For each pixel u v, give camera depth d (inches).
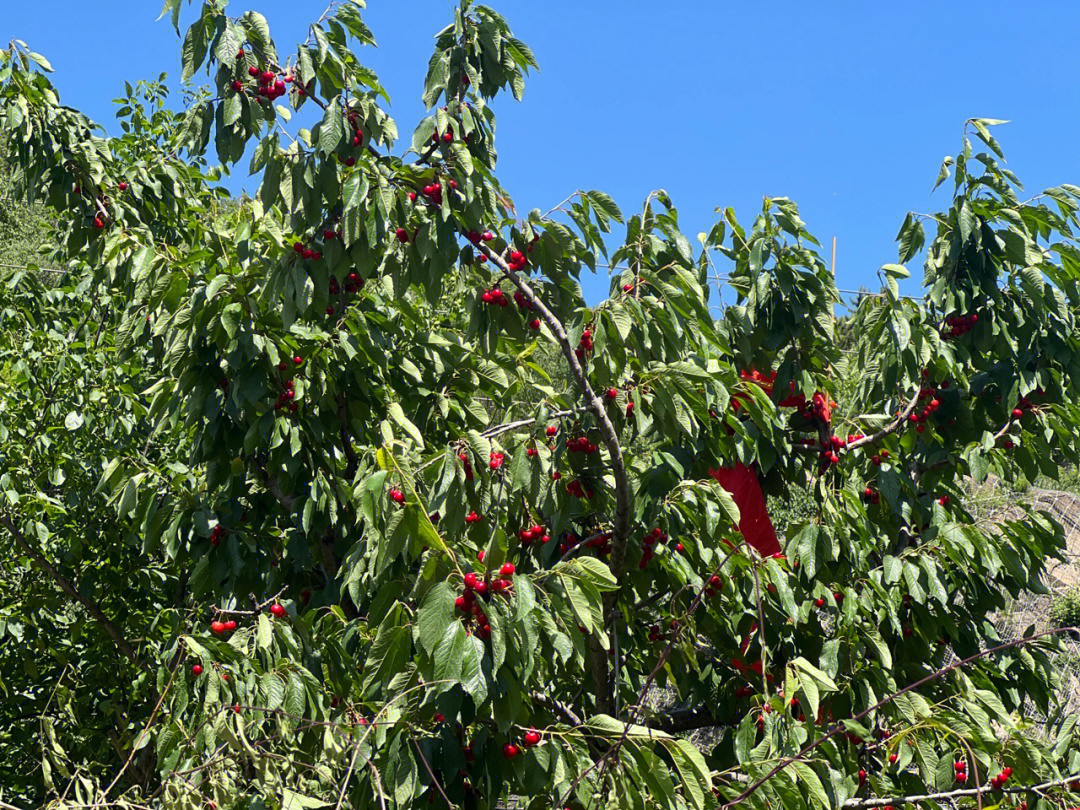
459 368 197.9
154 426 253.6
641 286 161.8
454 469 131.3
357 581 149.6
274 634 148.3
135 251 200.8
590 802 128.1
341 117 150.3
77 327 291.1
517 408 203.8
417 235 159.8
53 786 138.6
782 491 217.6
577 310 152.9
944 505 226.2
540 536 171.0
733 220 205.9
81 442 262.7
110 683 256.4
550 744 132.6
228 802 119.0
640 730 125.8
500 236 162.7
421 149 157.9
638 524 175.6
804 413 211.0
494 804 136.3
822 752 154.9
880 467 211.5
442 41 169.8
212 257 178.7
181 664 139.6
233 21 148.5
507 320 165.2
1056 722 184.4
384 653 124.6
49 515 265.0
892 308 197.8
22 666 254.1
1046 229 209.0
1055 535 193.3
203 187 293.4
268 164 152.3
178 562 207.9
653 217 167.5
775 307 200.5
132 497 185.9
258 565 187.6
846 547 187.8
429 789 136.8
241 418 182.1
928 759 154.6
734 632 188.7
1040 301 201.2
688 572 173.9
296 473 184.7
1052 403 214.5
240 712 134.0
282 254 163.3
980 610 209.0
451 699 128.6
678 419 153.1
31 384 267.0
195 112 158.4
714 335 161.8
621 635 186.2
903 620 198.4
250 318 171.2
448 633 112.9
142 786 230.4
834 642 170.7
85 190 238.4
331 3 157.2
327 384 185.0
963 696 163.0
